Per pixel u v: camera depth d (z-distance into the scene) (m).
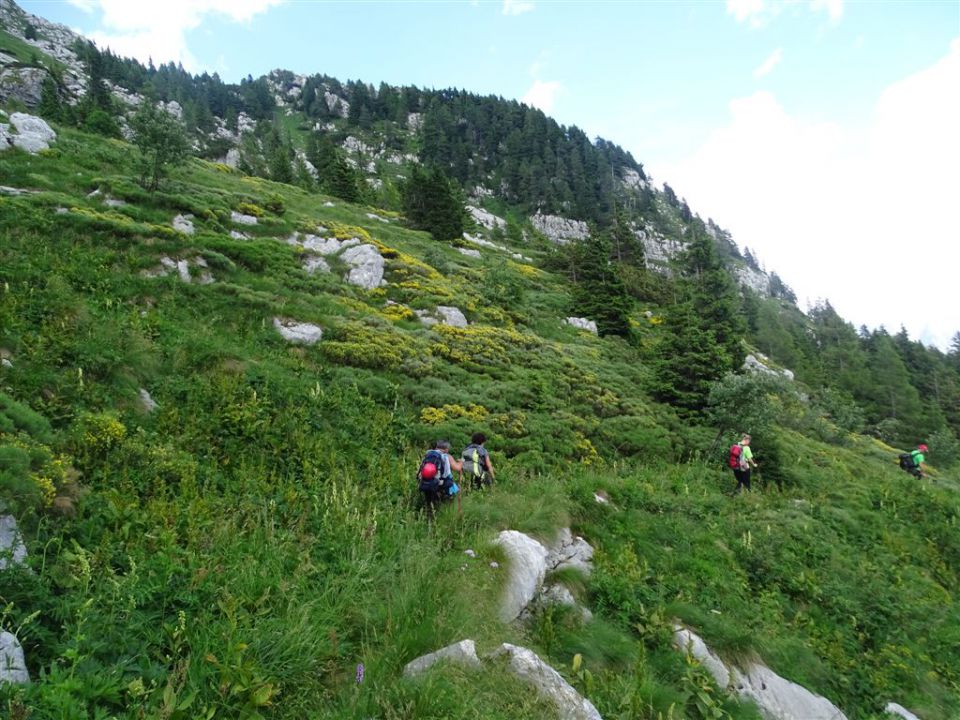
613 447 16.00
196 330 13.53
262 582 4.85
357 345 16.16
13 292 10.74
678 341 22.50
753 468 16.33
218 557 5.12
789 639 7.62
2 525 4.61
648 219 137.38
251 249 21.52
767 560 9.70
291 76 189.00
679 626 6.71
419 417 13.89
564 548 7.98
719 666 6.33
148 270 16.25
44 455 5.79
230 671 3.59
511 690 4.19
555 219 113.25
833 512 13.41
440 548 6.63
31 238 14.70
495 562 6.41
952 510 15.18
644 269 57.25
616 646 5.76
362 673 3.82
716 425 19.83
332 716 3.62
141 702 3.36
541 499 8.85
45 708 2.98
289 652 4.01
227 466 8.36
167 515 5.80
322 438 10.38
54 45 125.81
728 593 8.43
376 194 76.62
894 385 60.75
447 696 3.80
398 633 4.59
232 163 105.06
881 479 18.34
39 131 27.09
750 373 17.67
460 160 129.50
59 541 4.61
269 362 13.38
